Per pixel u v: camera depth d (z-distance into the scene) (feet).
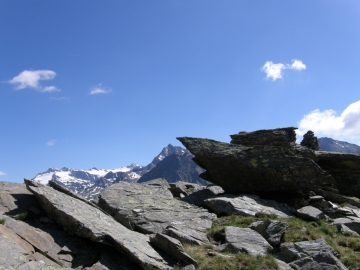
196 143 108.37
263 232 63.10
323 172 94.48
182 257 50.24
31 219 61.16
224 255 52.13
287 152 100.53
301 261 51.16
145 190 96.17
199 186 141.59
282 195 101.81
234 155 100.58
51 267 42.88
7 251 43.83
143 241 56.49
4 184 75.56
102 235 53.11
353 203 101.60
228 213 81.35
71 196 72.84
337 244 62.54
